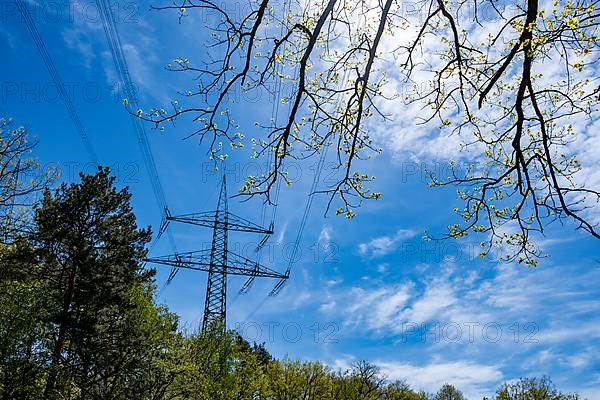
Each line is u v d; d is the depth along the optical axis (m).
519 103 5.86
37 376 21.11
